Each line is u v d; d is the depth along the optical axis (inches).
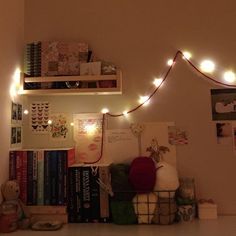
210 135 58.3
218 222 52.0
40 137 61.2
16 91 57.8
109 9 62.3
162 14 61.2
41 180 52.8
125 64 60.9
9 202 49.9
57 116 61.3
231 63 58.9
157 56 60.6
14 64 57.4
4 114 52.9
